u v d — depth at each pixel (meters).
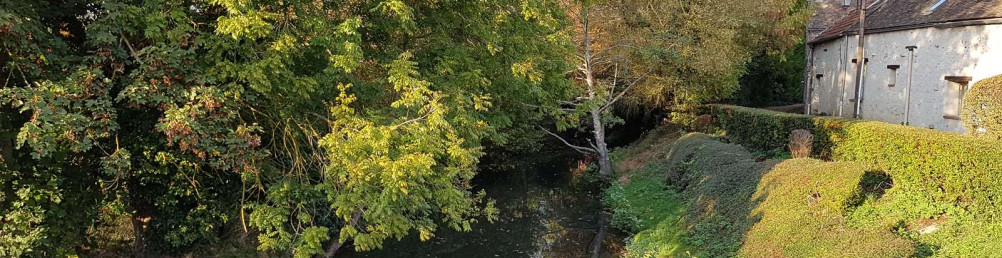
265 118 9.12
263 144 9.59
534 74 10.14
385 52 9.67
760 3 21.50
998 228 7.71
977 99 9.91
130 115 9.00
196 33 7.63
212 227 10.89
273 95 8.07
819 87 23.12
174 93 6.85
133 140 9.27
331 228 11.23
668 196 15.36
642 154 22.78
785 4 22.50
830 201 9.51
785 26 22.45
